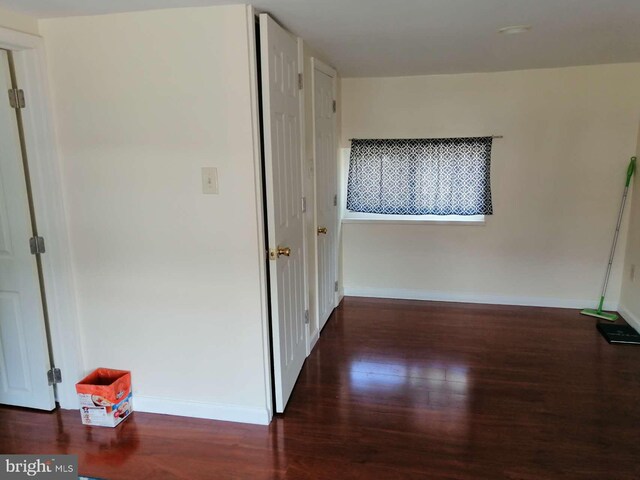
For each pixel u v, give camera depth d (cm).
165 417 252
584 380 285
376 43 287
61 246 243
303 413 255
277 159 239
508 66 364
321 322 366
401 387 281
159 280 241
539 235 403
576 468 208
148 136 227
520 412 252
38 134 230
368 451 222
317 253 344
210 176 224
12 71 225
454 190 409
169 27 214
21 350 254
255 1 202
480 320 386
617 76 364
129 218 237
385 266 441
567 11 219
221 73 214
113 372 256
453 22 237
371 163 422
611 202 383
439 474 206
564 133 382
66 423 248
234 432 239
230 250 231
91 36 222
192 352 246
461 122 401
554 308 411
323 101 348
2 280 247
